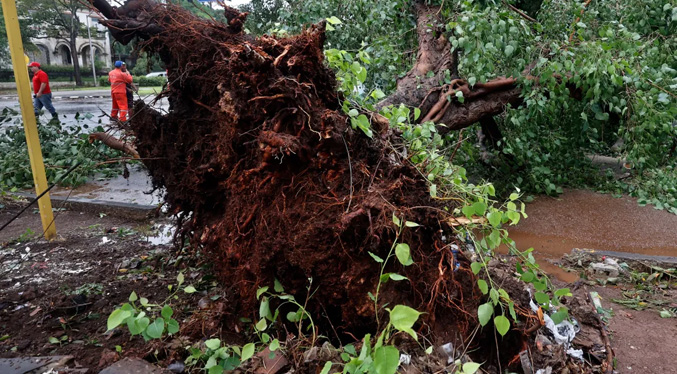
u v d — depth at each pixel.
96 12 3.48
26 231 4.80
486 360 2.38
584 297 3.62
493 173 6.74
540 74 5.41
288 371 2.22
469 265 2.54
